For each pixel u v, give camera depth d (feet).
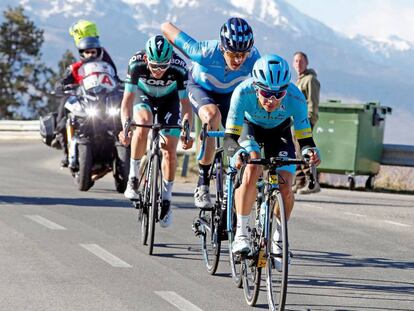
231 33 50.21
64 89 96.27
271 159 43.34
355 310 43.24
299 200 98.27
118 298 43.50
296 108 46.57
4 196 86.74
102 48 96.78
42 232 63.36
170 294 45.03
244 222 45.16
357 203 98.37
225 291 46.70
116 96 94.43
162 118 63.82
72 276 48.32
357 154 121.19
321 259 58.49
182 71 61.93
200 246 60.64
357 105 120.88
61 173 127.24
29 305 41.24
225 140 45.88
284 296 39.78
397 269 55.98
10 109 514.68
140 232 65.92
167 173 59.67
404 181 131.85
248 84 46.19
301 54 102.83
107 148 95.14
